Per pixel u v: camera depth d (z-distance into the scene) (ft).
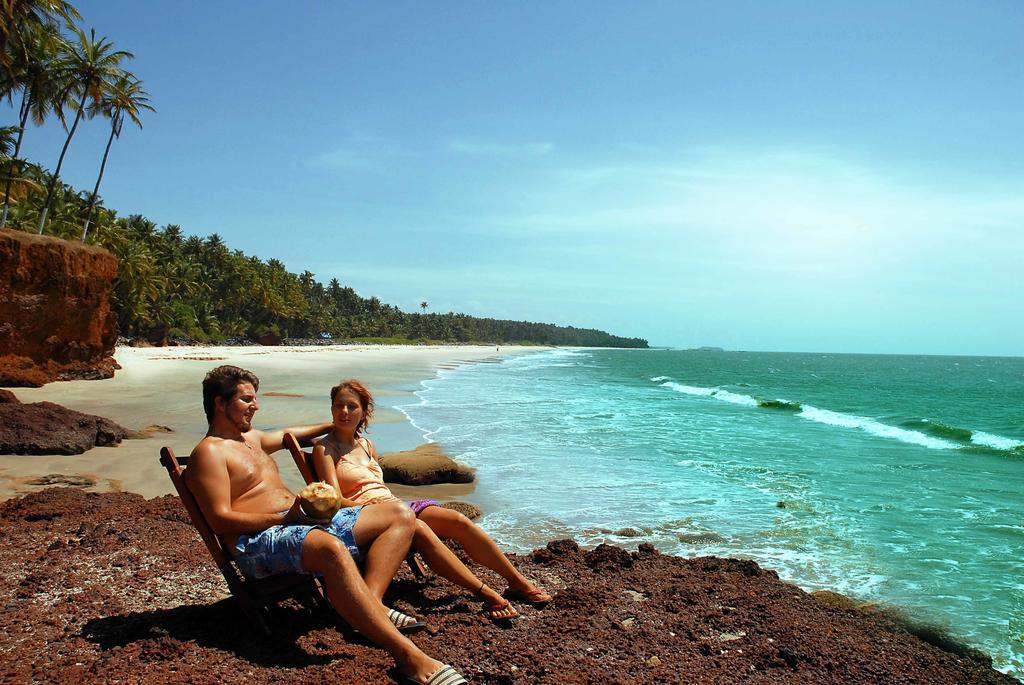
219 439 11.43
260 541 10.64
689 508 30.81
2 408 37.06
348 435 12.94
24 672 9.97
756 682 11.25
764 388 155.22
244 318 335.47
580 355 507.30
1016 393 163.02
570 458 43.32
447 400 85.66
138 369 106.22
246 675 9.97
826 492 35.70
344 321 468.34
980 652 15.72
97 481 29.04
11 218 146.10
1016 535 27.35
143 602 13.00
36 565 15.17
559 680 10.51
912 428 73.87
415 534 12.21
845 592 20.48
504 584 14.93
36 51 100.07
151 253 247.70
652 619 13.55
